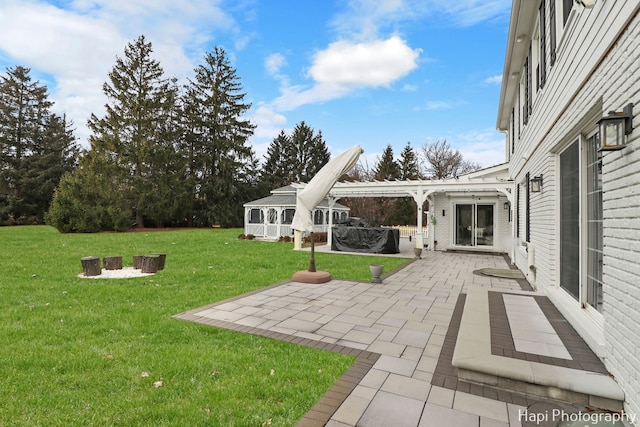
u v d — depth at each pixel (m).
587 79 3.29
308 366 3.20
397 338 3.95
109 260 8.35
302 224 7.40
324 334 4.08
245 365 3.21
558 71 4.46
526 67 7.49
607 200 2.74
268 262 9.97
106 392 2.71
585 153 3.80
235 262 9.95
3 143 29.08
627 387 2.35
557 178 5.04
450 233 14.20
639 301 2.21
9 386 2.77
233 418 2.38
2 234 18.00
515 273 8.52
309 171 43.59
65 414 2.40
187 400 2.60
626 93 2.41
